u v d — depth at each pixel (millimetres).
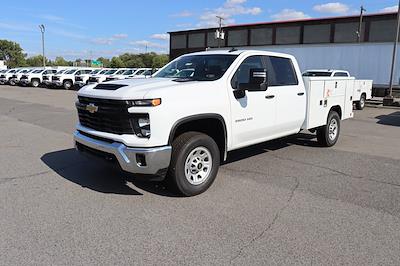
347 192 5336
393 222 4324
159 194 5082
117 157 4672
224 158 5578
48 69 38719
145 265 3320
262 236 3908
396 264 3404
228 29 49469
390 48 23312
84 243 3693
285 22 44344
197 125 5398
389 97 21547
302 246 3709
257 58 6230
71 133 9742
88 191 5160
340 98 8617
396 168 6719
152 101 4512
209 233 3955
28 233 3883
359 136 10336
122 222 4184
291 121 6934
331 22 41156
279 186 5539
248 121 5848
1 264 3293
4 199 4824
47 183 5484
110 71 34031
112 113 4738
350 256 3535
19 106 16922
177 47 55469
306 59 26875
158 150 4555
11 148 7832
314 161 7102
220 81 5418
